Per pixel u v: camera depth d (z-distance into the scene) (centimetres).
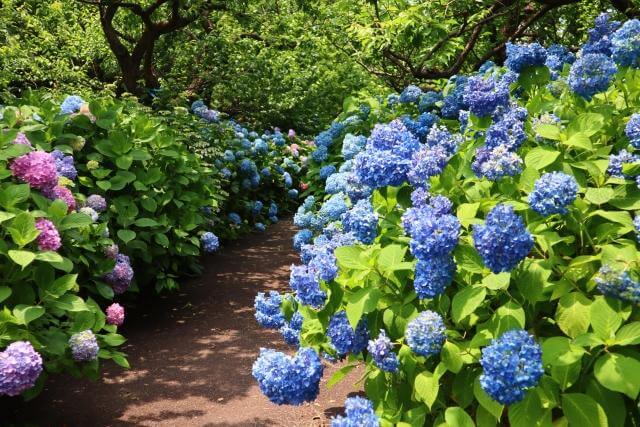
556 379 174
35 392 318
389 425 204
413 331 192
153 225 505
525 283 189
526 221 214
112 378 422
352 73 1230
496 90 256
